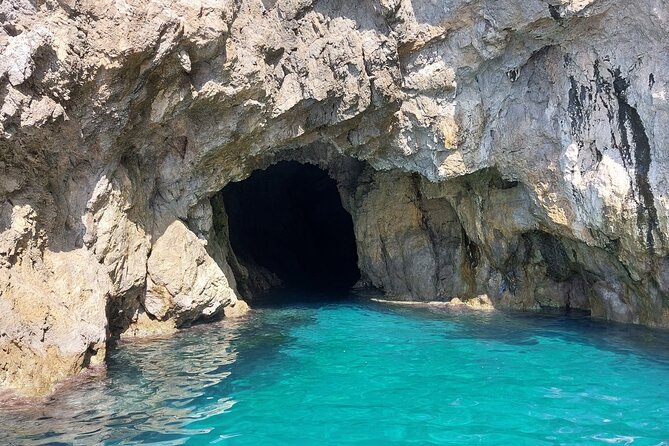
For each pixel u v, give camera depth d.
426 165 11.20
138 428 5.66
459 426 5.79
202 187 10.50
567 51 9.72
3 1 6.82
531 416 6.06
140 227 9.51
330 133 10.93
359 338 9.59
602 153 9.59
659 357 8.31
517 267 12.70
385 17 9.56
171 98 8.78
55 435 5.46
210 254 11.70
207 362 8.04
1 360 6.64
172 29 7.91
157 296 9.78
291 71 9.90
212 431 5.62
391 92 10.16
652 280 10.03
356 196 15.40
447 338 9.57
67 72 7.30
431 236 14.26
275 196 19.91
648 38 8.85
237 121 9.65
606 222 9.68
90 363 7.76
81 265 8.14
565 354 8.47
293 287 16.55
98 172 8.51
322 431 5.64
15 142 7.22
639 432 5.67
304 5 9.62
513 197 11.76
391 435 5.56
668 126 8.77
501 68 10.11
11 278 7.16
